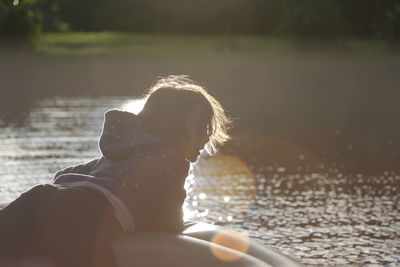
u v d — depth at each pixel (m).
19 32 23.70
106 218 3.73
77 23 40.50
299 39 26.34
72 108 13.60
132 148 3.85
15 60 23.02
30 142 10.13
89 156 9.17
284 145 10.34
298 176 8.34
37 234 3.64
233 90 17.16
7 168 8.43
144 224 3.88
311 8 26.23
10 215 3.69
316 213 6.74
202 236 3.97
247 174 8.42
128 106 4.15
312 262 5.37
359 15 34.22
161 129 3.94
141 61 23.00
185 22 38.75
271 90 17.34
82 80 18.73
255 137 11.00
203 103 3.98
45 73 20.36
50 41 29.97
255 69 21.66
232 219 6.54
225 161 9.16
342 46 26.34
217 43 30.12
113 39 32.44
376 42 30.42
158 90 4.00
